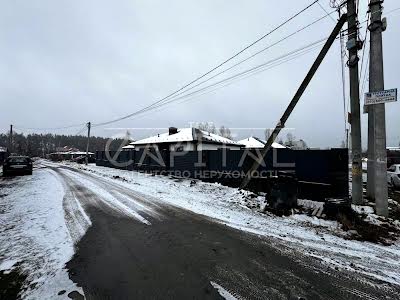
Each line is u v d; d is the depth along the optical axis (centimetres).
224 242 482
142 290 305
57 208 720
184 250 437
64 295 293
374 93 680
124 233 522
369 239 530
